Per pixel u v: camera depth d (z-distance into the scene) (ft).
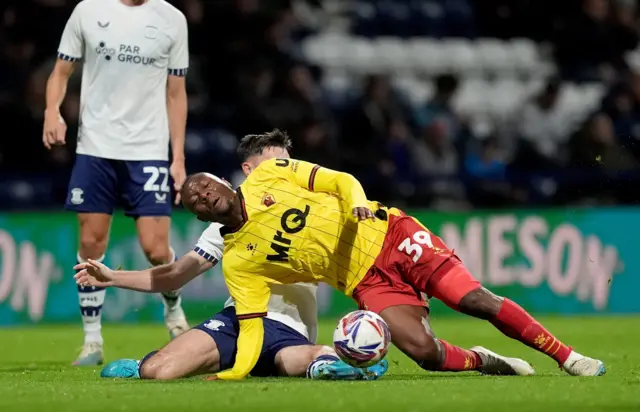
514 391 38.14
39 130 107.86
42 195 106.63
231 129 113.91
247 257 44.80
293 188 45.34
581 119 123.34
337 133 115.96
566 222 104.68
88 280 47.24
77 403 36.09
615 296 105.50
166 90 60.80
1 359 64.64
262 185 45.11
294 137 112.16
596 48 133.39
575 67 133.59
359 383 41.57
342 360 42.98
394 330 44.78
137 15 59.00
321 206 45.39
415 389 38.91
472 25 136.77
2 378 48.78
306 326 48.60
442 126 114.83
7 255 95.71
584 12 133.39
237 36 116.67
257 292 45.19
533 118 120.78
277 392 38.14
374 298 45.29
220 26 116.47
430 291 45.70
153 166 59.77
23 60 111.65
